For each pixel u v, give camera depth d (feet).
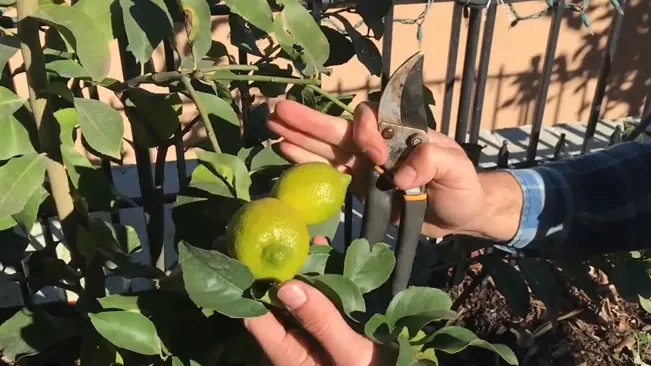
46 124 1.53
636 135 2.82
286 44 1.62
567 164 2.01
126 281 2.63
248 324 1.29
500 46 3.99
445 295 1.43
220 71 1.66
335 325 1.24
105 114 1.47
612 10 4.00
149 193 2.14
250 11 1.53
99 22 1.52
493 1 2.68
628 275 2.38
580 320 2.78
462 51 3.92
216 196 1.56
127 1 1.43
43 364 2.26
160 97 1.76
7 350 1.84
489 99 4.17
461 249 2.37
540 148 4.08
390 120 1.45
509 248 1.99
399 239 1.56
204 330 1.46
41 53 1.45
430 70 3.93
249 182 1.46
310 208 1.23
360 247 1.43
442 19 3.79
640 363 2.62
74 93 1.74
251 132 2.00
